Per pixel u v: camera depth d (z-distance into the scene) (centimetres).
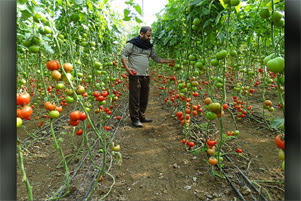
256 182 197
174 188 198
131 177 218
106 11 315
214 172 208
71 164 244
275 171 215
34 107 462
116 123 395
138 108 375
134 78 360
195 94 268
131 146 293
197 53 254
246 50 387
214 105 167
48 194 192
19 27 183
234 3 146
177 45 342
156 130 353
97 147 285
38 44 136
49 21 144
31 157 261
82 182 206
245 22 293
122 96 631
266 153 254
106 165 240
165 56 533
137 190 197
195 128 339
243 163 233
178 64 315
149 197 188
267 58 110
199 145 281
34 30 136
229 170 219
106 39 358
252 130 328
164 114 452
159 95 661
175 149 277
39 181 213
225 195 184
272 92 565
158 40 486
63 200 183
